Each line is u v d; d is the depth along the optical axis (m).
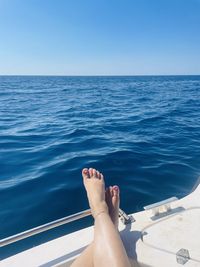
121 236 1.90
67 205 3.66
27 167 5.09
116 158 5.51
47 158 5.63
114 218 2.01
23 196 3.91
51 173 4.73
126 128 8.92
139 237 1.88
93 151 6.06
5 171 4.89
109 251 1.56
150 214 2.12
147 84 48.53
